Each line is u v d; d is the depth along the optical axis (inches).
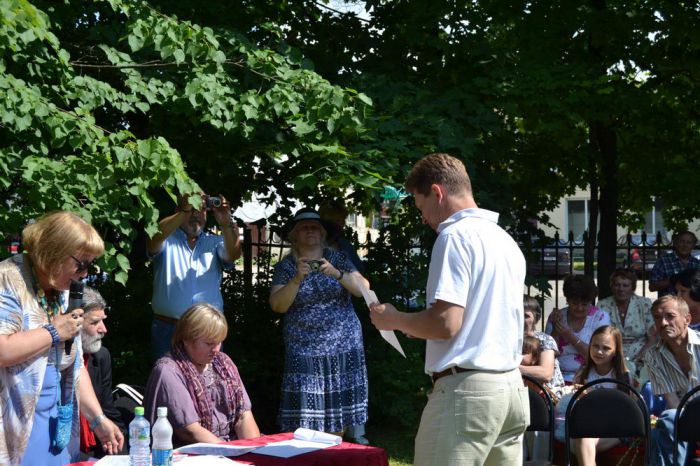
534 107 310.0
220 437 174.2
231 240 238.7
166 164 187.8
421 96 278.5
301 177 233.1
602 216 422.6
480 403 125.6
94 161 187.3
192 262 236.8
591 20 335.0
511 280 130.9
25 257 130.0
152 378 169.3
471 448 125.9
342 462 145.0
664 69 354.9
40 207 184.5
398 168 256.4
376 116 271.1
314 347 240.7
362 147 255.6
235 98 236.1
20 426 125.9
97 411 159.8
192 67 229.3
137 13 216.1
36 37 191.0
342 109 228.1
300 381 240.2
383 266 317.4
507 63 319.6
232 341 309.7
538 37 335.6
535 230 357.1
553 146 410.3
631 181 438.6
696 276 242.8
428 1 305.1
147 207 193.2
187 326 169.3
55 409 135.0
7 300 125.0
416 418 305.3
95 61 243.4
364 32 327.0
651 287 361.1
